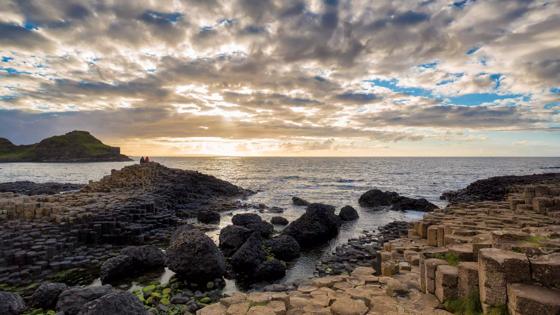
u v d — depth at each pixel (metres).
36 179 75.75
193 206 35.66
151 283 13.69
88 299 10.34
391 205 38.81
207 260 13.78
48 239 17.67
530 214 16.84
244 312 7.95
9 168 129.25
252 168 131.38
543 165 152.38
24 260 15.17
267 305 8.30
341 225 27.62
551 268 6.09
